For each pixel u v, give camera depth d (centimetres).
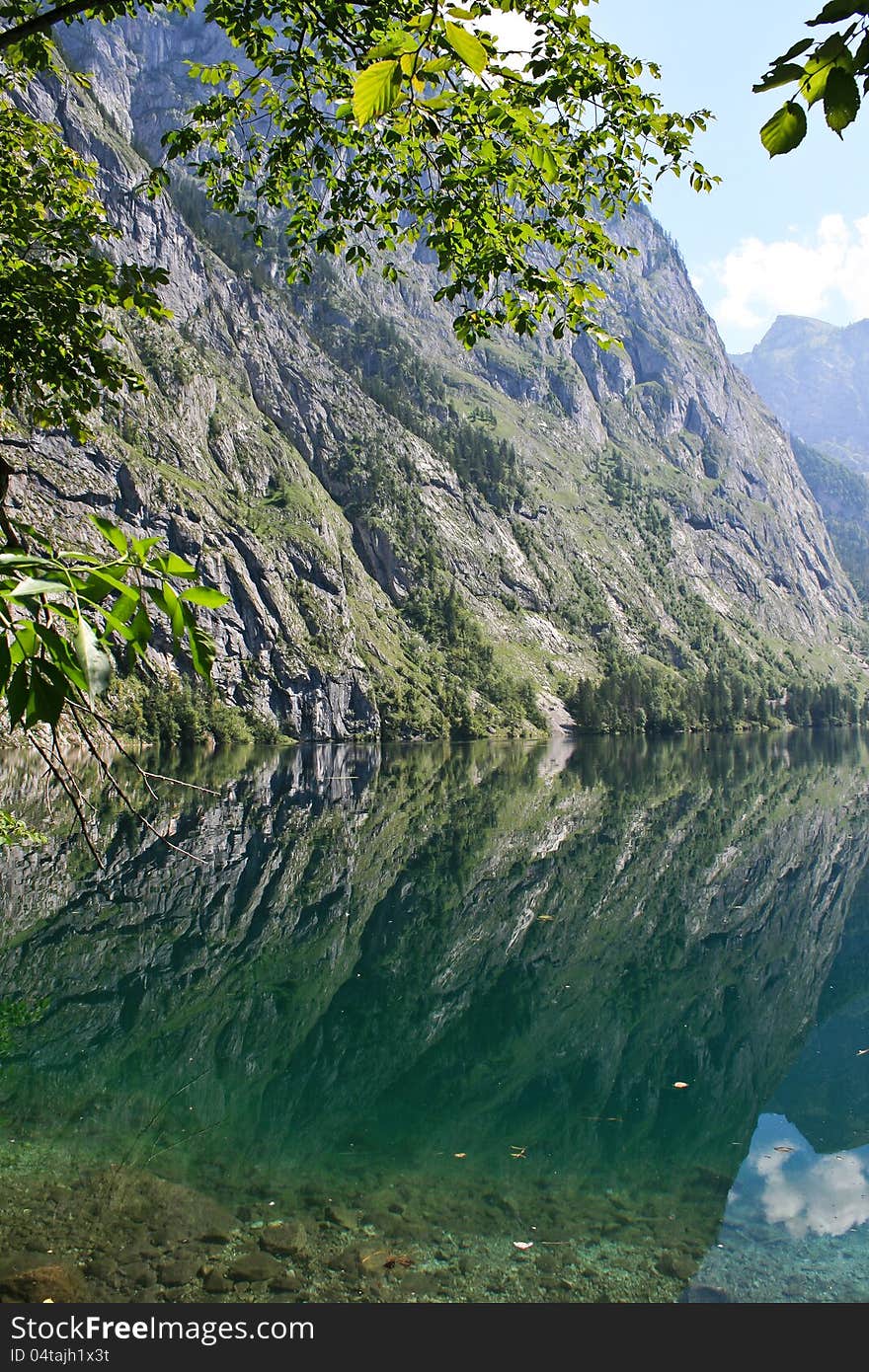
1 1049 1691
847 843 4612
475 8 682
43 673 279
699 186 845
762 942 2805
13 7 826
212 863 3772
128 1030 1855
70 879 3344
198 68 866
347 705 16312
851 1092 1647
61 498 14112
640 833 4875
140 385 1009
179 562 297
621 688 19412
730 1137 1427
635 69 761
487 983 2348
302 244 968
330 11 717
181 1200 1115
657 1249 1059
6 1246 970
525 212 875
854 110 272
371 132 838
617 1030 2008
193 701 12500
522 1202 1173
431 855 4112
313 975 2361
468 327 927
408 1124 1451
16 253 961
